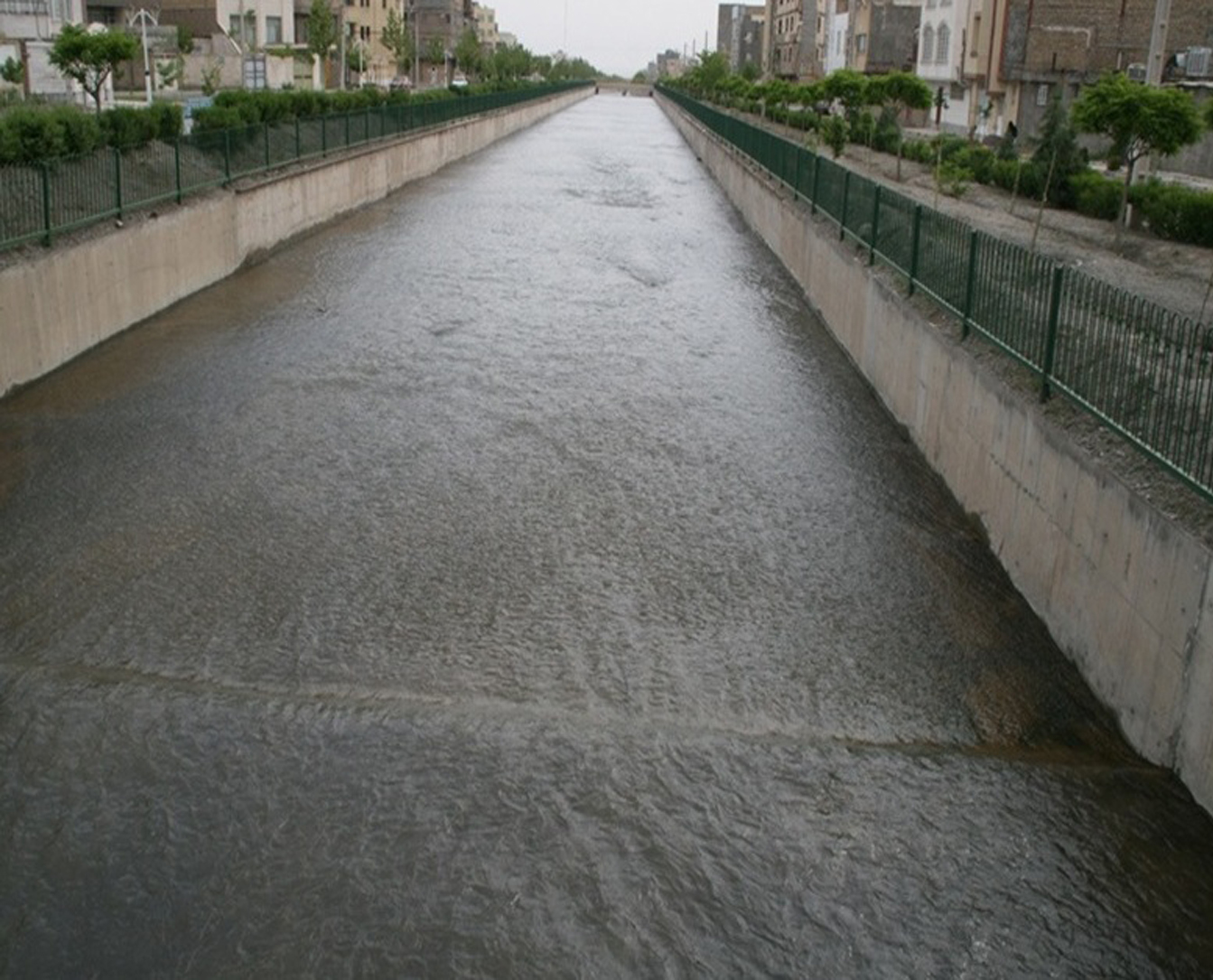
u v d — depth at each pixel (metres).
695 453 12.77
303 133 26.17
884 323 14.75
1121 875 6.46
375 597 9.33
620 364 16.20
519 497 11.40
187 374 14.78
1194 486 7.18
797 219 22.27
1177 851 6.54
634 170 43.19
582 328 18.19
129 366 15.02
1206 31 45.03
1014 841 6.72
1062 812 6.93
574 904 6.20
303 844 6.55
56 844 6.52
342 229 26.50
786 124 49.59
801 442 13.29
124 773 7.08
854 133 41.59
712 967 5.85
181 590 9.33
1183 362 7.59
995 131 47.00
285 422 13.20
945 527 11.02
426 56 90.94
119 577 9.49
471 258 23.48
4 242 13.80
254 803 6.85
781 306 20.44
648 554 10.29
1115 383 8.45
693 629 9.05
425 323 17.97
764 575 9.95
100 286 15.75
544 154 48.75
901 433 13.70
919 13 63.91
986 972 5.87
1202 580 6.66
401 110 35.53
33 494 11.00
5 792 6.89
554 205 32.06
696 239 27.27
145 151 18.70
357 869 6.38
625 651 8.69
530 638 8.83
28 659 8.28
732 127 37.12
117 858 6.43
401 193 33.47
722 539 10.62
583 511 11.12
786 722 7.89
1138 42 45.34
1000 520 10.19
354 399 14.10
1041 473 9.16
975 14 48.84
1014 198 23.89
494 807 6.87
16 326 13.58
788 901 6.27
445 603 9.27
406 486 11.55
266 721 7.57
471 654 8.55
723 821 6.84
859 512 11.30
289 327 17.38
